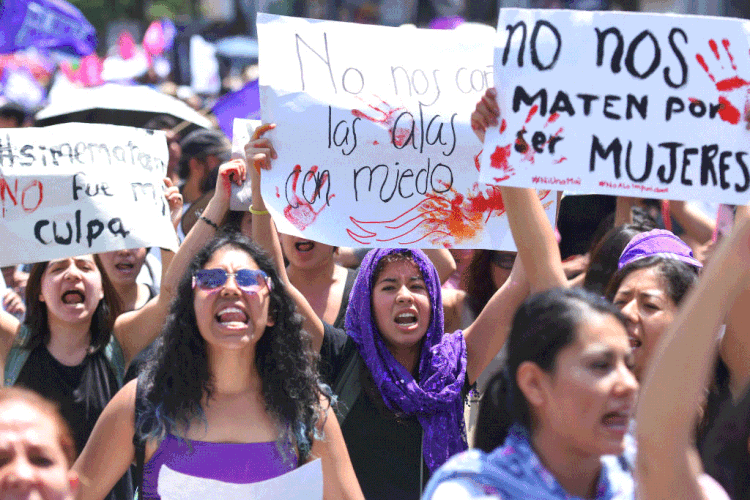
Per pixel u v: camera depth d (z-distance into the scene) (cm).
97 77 2445
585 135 723
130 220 956
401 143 880
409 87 891
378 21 4425
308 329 855
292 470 698
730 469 534
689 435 441
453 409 819
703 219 1288
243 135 999
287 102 869
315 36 884
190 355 704
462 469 484
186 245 933
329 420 727
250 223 1020
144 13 4778
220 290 697
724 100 728
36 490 455
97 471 699
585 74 727
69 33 2142
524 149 723
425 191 882
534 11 734
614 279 757
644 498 446
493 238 884
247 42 3269
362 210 870
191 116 1694
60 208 935
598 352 483
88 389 896
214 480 674
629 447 525
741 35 732
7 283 1273
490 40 908
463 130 888
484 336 852
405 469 796
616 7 3966
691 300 440
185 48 3212
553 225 880
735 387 734
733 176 726
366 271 848
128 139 984
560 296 506
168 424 689
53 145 949
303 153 867
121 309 945
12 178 930
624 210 1130
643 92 727
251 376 720
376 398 807
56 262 912
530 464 485
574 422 482
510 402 516
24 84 2772
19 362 900
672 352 439
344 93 877
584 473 499
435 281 848
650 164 722
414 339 828
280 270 879
